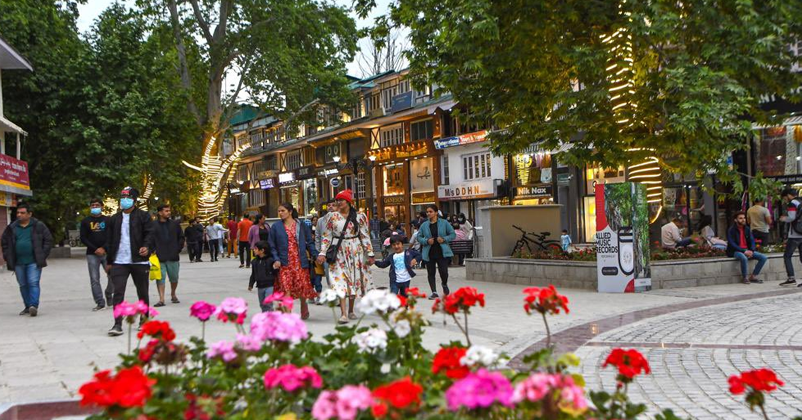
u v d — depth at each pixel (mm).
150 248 9906
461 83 15445
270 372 3150
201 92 48281
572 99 14672
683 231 27609
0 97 29594
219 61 43125
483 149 40438
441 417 2758
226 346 3734
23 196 33688
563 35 14812
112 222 9789
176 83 43625
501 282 16891
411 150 45469
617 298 12789
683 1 14086
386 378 3705
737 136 16266
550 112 16938
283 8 41781
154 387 3359
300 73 42969
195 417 3057
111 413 2729
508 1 14203
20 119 33938
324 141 55344
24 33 34031
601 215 13828
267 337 3684
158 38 42094
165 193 44906
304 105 44000
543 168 36031
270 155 68188
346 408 2453
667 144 14375
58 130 34250
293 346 4320
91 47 36469
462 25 13266
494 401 2592
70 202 34312
